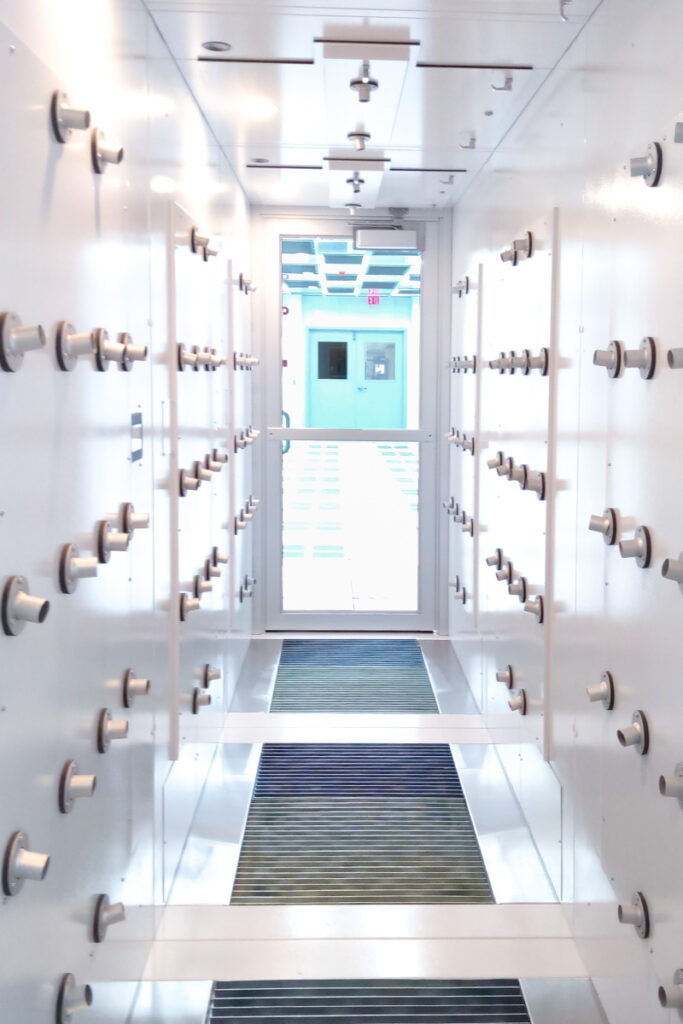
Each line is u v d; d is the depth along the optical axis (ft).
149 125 7.90
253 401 18.10
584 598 7.91
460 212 16.56
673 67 5.76
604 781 7.29
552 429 9.02
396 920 8.75
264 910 8.87
